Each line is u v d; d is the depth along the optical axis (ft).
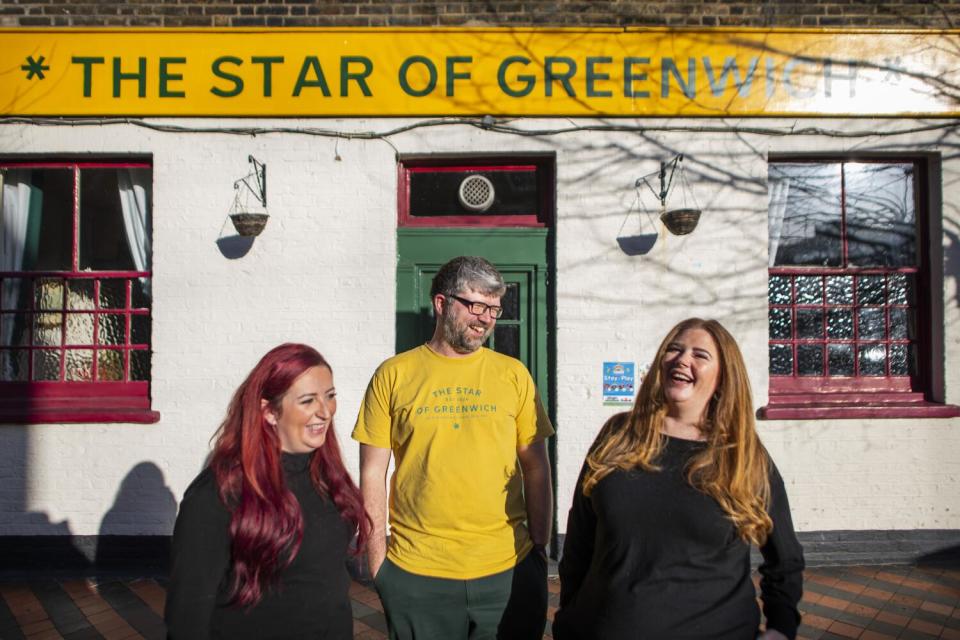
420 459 8.55
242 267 16.37
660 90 16.43
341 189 16.51
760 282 16.48
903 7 16.69
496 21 16.56
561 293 16.44
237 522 5.85
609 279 16.44
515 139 16.52
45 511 15.96
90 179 17.15
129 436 16.11
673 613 6.23
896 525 16.38
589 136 16.53
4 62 16.21
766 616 6.77
